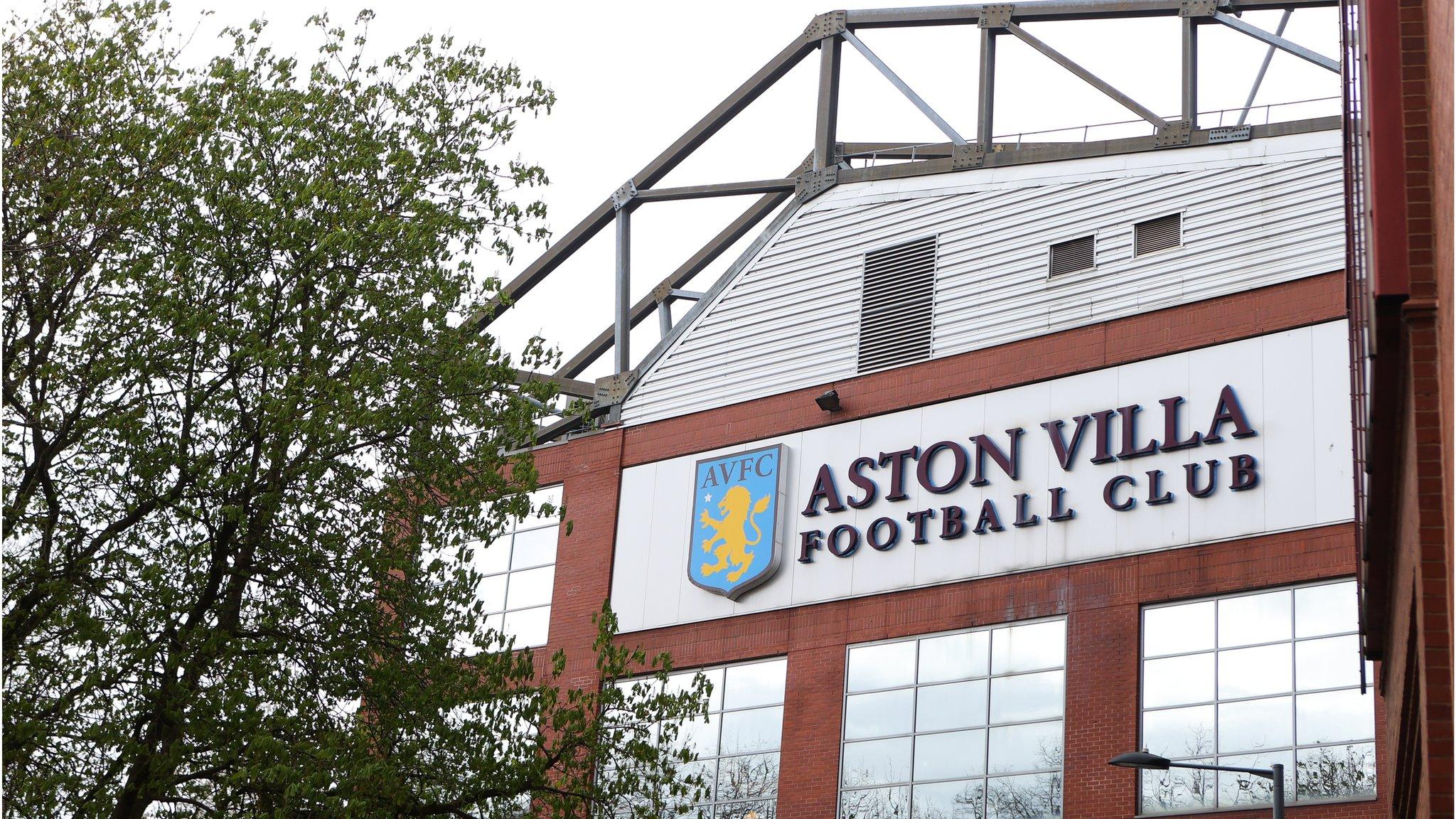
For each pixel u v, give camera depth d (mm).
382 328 23875
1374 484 16156
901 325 41062
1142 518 35531
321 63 25875
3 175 22484
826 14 45188
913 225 41844
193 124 23844
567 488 45094
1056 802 34406
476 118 26062
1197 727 33281
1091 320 37875
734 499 41844
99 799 20219
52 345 22422
